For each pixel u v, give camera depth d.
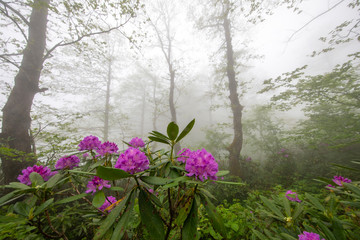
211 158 1.11
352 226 1.57
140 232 1.71
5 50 5.20
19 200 3.50
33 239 1.51
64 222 2.07
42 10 4.93
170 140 1.23
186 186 1.39
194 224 1.02
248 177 6.70
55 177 1.29
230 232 2.24
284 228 1.70
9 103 4.27
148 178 1.02
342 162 5.96
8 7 4.34
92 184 1.22
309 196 1.84
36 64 4.76
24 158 3.63
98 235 0.87
